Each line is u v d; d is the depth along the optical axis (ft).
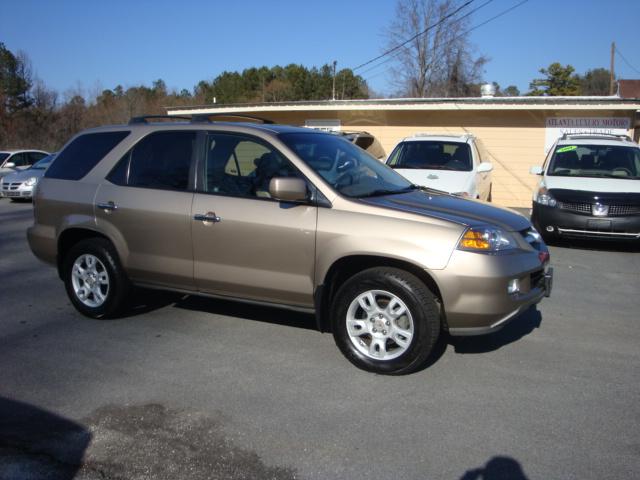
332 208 14.67
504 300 13.75
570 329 18.17
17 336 17.33
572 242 33.73
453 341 16.94
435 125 54.65
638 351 16.34
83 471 10.49
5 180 57.88
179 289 17.17
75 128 150.41
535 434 11.71
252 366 15.05
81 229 18.43
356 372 14.69
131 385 13.92
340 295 14.66
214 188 16.31
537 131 51.70
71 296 18.97
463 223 13.91
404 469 10.52
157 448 11.19
